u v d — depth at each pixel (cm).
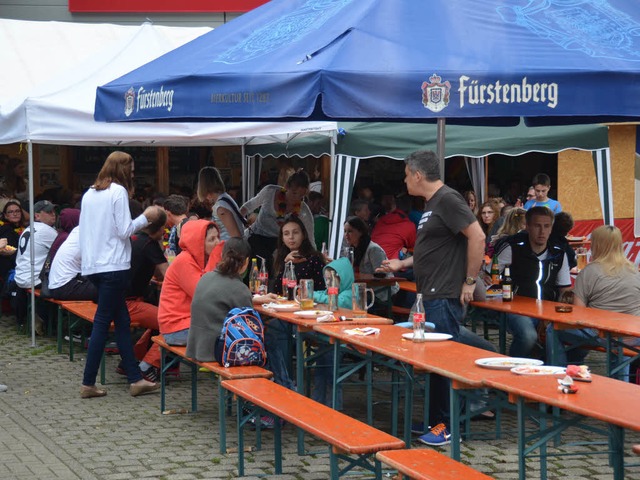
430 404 669
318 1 763
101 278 798
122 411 766
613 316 691
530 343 745
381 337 602
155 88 696
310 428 493
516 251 820
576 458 627
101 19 1778
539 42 616
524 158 1772
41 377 902
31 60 1294
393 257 1056
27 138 1003
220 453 642
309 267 799
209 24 1788
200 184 931
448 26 629
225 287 675
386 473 590
